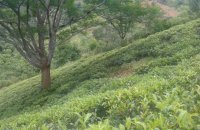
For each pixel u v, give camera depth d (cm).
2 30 2375
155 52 2259
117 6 2531
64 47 3619
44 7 2241
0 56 5153
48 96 2217
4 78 4531
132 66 2238
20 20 2283
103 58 2694
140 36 3219
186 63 1638
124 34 3181
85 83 2091
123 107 769
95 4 2555
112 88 1686
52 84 2458
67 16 2467
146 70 1956
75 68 2769
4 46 5109
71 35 2555
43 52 2398
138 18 2795
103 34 3944
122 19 2708
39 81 2830
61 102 1867
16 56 5181
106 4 2520
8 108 2353
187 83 989
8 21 2248
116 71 2267
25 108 2177
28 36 2388
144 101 719
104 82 1991
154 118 511
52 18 2469
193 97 668
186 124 466
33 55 2389
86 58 3234
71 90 2169
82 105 1039
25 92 2602
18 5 2147
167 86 974
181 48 2158
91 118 760
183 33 2442
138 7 2609
